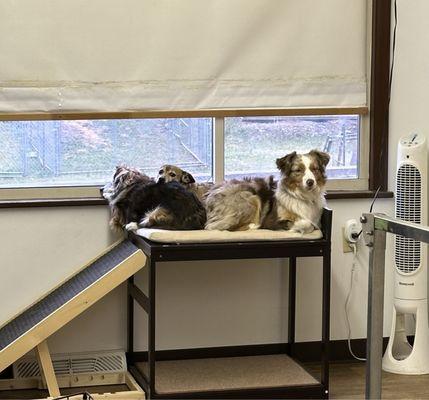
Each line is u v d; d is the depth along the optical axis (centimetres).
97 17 365
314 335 401
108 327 379
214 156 387
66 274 370
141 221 348
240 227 344
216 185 363
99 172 379
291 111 389
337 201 396
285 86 387
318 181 343
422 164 384
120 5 367
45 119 365
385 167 402
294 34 386
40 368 351
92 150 376
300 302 398
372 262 246
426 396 353
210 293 388
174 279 383
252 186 357
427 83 402
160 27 372
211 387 342
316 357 402
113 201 360
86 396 325
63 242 368
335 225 397
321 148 400
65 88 365
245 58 382
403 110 401
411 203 384
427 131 402
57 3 360
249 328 394
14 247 364
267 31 383
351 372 386
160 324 384
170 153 385
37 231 365
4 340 329
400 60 397
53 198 371
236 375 360
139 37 370
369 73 398
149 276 326
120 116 372
